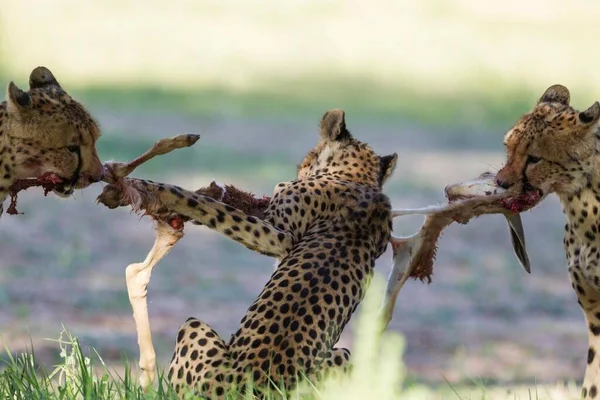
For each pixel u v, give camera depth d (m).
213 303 14.05
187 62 38.09
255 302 7.34
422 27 46.81
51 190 7.73
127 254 16.23
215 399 6.80
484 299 15.02
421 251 8.12
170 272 15.47
